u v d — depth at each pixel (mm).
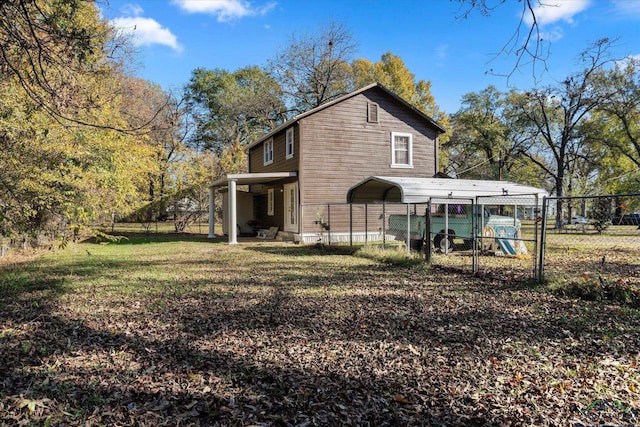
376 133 18672
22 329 5059
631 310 5863
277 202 20672
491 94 36125
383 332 4945
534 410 3033
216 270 10078
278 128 19188
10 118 5715
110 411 3008
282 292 7328
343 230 17984
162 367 3883
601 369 3766
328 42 33969
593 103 25734
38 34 5031
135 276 9109
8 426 2756
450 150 44188
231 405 3137
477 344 4508
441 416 2963
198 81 43438
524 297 6859
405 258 11242
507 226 13984
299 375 3707
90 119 7008
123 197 14742
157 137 22703
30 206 5852
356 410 3059
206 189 24594
